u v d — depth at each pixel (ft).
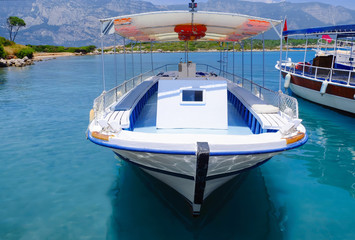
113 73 101.86
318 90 44.04
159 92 20.97
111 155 25.95
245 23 21.99
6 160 24.77
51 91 61.98
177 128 20.92
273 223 16.11
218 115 20.79
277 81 76.33
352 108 38.70
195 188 15.23
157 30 26.89
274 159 25.03
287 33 52.75
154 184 20.44
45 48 274.98
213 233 15.29
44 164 23.99
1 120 37.58
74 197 18.88
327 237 14.98
